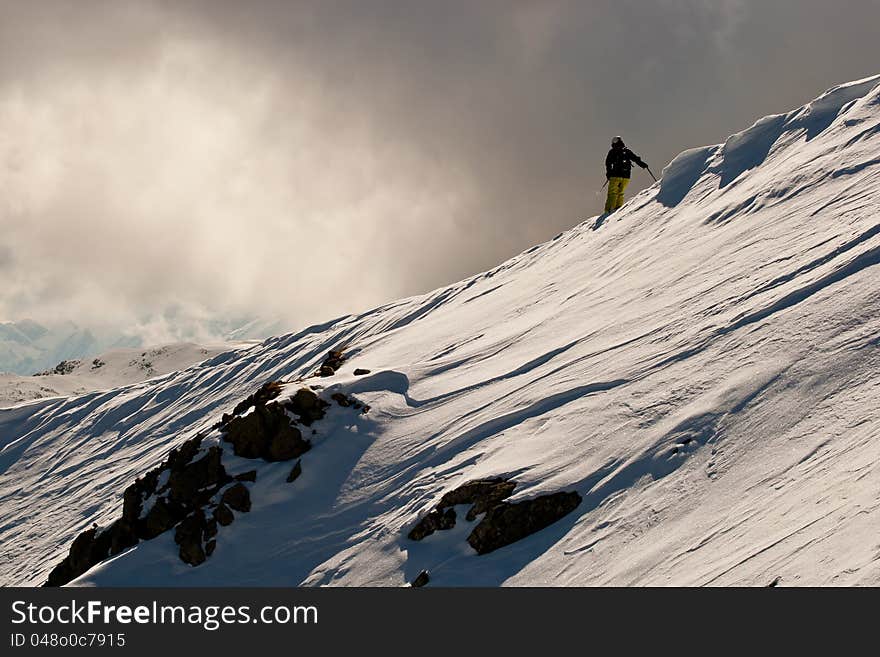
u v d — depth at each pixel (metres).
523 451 12.38
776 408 10.03
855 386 9.55
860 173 15.25
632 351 13.67
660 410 11.43
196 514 14.19
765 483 8.94
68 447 31.28
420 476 13.35
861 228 12.95
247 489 14.39
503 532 10.92
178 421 28.83
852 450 8.45
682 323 13.62
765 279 13.36
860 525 6.91
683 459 10.25
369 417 15.52
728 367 11.42
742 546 7.90
